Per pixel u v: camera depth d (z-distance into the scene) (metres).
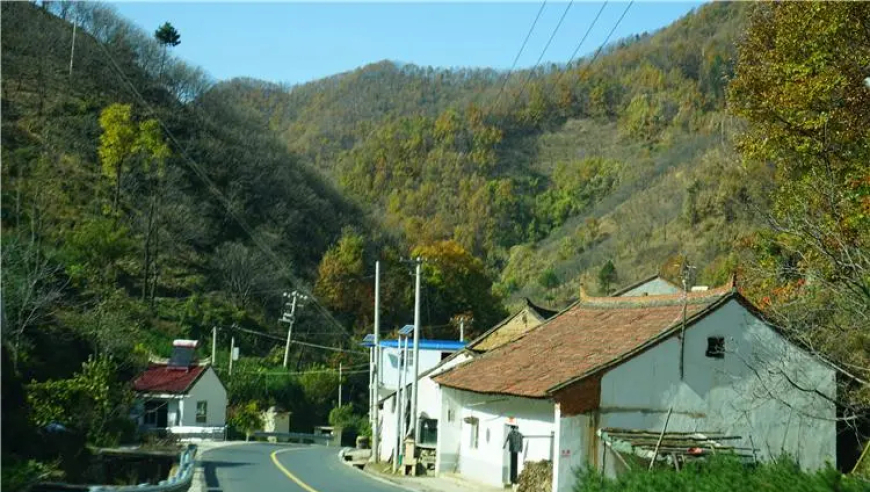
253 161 80.50
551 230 99.44
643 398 22.59
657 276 36.78
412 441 31.22
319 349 67.12
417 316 33.09
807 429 23.38
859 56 22.28
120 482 27.97
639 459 20.69
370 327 67.19
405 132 119.56
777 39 23.52
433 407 36.84
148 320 58.12
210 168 77.00
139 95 80.31
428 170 109.81
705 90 121.69
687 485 14.48
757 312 23.67
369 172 113.75
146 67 85.50
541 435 23.95
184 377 52.19
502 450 26.17
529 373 24.91
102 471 28.14
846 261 17.38
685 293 23.53
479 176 107.62
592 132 122.69
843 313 19.55
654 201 84.25
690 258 57.16
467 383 26.80
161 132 71.31
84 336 40.50
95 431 32.12
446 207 102.81
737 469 14.59
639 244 74.12
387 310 68.25
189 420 51.09
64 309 42.19
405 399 37.28
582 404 22.08
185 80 87.38
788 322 19.22
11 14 79.50
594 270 74.88
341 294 67.75
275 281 68.94
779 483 12.93
